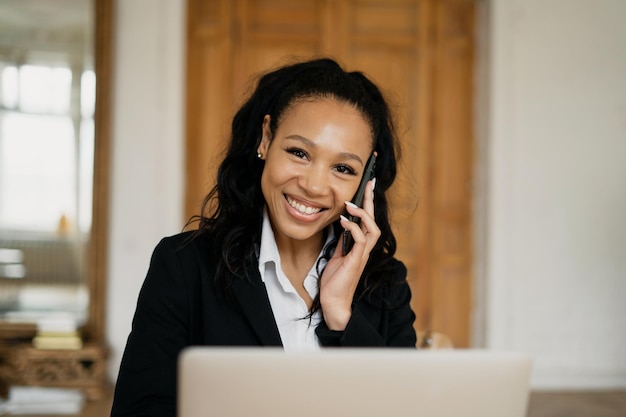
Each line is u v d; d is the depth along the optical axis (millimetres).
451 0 5871
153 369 1394
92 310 5297
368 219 1520
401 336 1614
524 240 5836
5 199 5211
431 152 5848
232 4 5734
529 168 5836
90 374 5176
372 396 987
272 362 964
